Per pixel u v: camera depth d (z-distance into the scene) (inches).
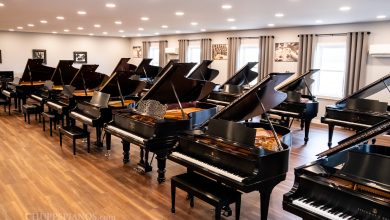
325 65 352.5
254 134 114.6
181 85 172.4
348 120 221.5
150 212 133.0
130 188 157.8
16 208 134.2
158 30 444.1
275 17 288.2
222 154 117.7
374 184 82.4
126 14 285.9
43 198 144.5
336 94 345.4
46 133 270.1
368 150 118.1
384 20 294.0
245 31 411.8
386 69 297.3
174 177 127.3
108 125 187.6
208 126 132.8
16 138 252.1
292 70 369.4
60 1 226.7
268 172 109.3
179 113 198.5
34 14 294.2
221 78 449.1
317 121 353.7
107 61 596.4
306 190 90.5
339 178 91.4
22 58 516.1
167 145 159.6
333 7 231.3
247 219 127.8
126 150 194.9
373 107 214.1
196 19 313.0
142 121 168.7
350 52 320.5
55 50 542.6
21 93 343.9
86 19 327.3
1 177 169.2
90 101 230.4
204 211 134.2
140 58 595.2
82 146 231.3
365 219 77.5
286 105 257.9
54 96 290.4
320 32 342.3
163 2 224.7
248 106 136.6
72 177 171.0
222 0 212.8
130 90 234.7
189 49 498.0
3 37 496.7
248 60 422.3
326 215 80.9
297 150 235.3
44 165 189.5
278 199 148.3
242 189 103.7
